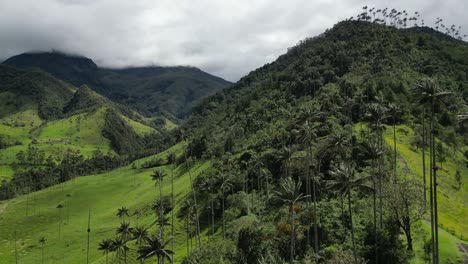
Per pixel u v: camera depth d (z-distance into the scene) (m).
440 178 110.38
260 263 70.06
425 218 85.88
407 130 132.00
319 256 68.06
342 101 150.88
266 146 146.88
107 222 198.12
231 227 105.69
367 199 82.56
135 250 139.25
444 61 197.62
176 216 150.25
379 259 67.44
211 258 86.06
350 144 100.38
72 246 176.38
